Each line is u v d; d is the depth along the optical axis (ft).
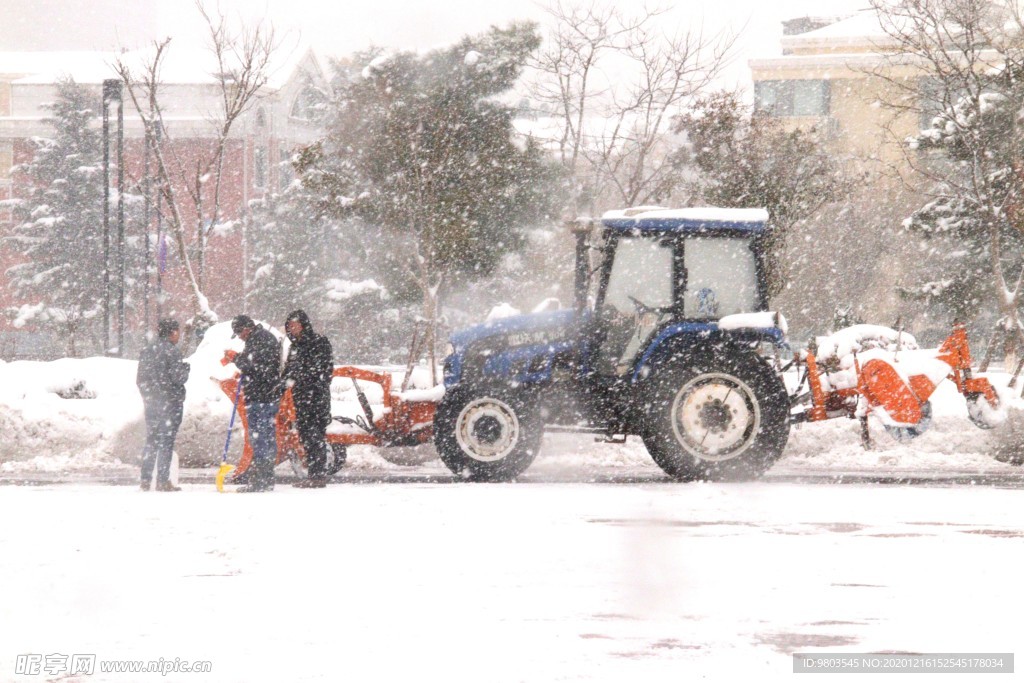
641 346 59.31
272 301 217.77
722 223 59.77
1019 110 104.22
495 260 179.73
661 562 34.06
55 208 255.91
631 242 59.98
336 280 212.43
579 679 21.79
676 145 139.33
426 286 159.33
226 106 139.95
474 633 25.63
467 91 170.60
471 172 166.20
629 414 58.85
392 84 169.68
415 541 38.17
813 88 267.18
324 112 276.41
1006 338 136.46
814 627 26.09
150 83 143.95
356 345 209.87
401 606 28.43
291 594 29.84
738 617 27.17
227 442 56.13
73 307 241.76
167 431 56.18
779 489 54.08
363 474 66.08
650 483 58.39
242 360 54.95
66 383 80.53
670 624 26.45
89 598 29.25
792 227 135.54
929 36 101.55
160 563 34.22
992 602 28.58
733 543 37.73
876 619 26.81
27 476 65.77
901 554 35.53
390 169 167.84
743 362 58.49
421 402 62.90
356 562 34.35
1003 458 69.92
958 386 61.87
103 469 70.13
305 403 57.47
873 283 209.56
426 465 71.20
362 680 21.75
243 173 263.49
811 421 60.95
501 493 52.47
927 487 55.47
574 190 128.98
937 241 199.31
